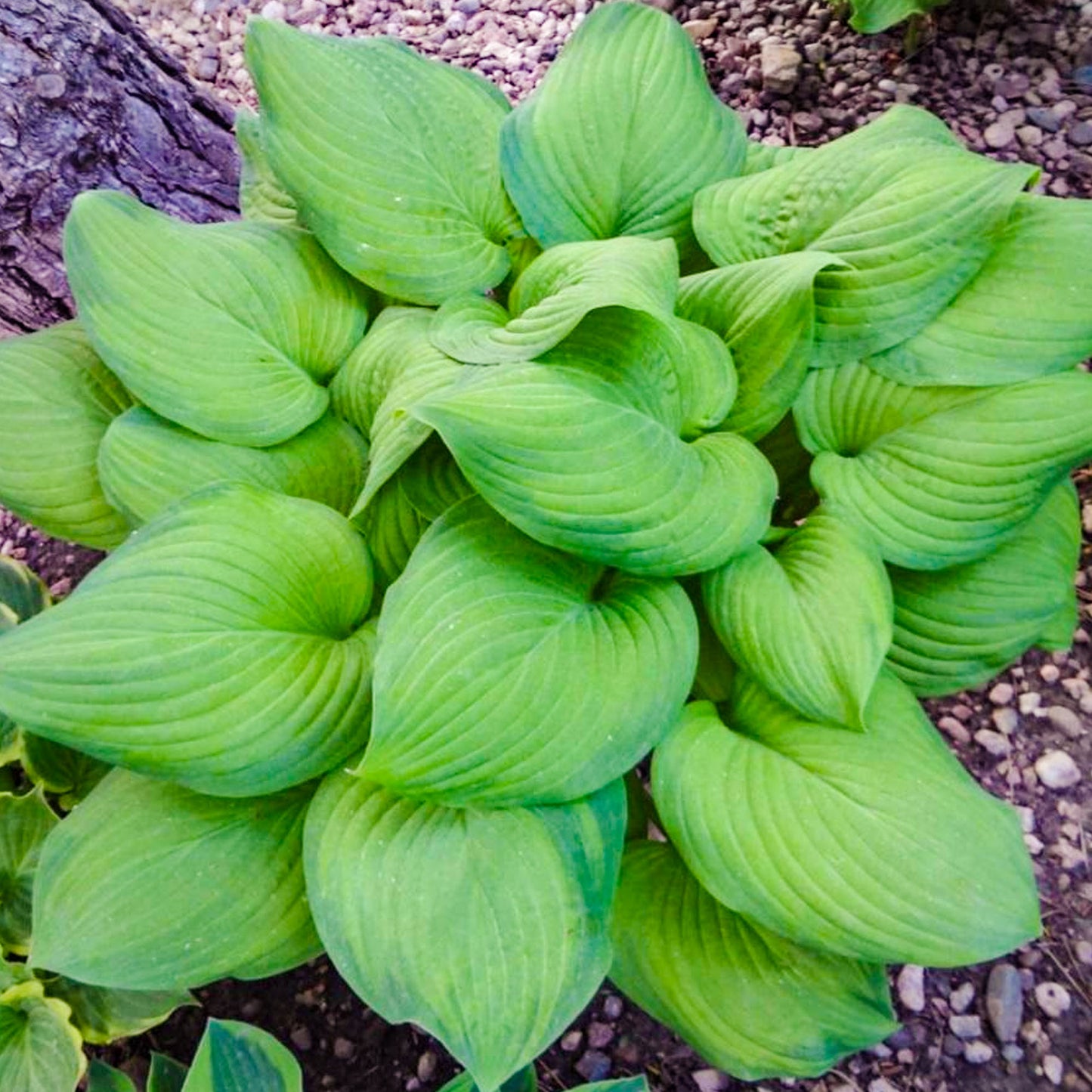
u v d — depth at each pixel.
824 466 0.78
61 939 0.70
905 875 0.67
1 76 0.94
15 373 0.86
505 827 0.69
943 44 1.31
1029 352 0.74
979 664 0.78
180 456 0.81
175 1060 0.83
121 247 0.80
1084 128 1.22
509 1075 0.65
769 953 0.74
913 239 0.76
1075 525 0.81
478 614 0.68
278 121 0.81
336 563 0.77
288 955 0.73
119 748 0.67
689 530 0.69
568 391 0.67
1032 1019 0.89
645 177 0.88
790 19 1.38
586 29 0.88
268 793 0.74
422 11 1.52
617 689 0.67
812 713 0.70
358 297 0.89
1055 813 0.96
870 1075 0.88
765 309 0.75
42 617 0.68
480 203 0.87
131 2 1.63
